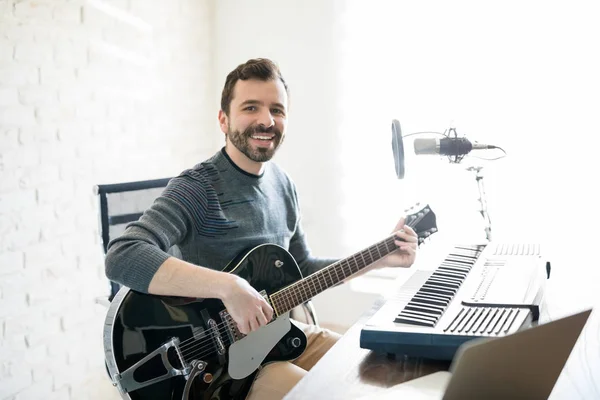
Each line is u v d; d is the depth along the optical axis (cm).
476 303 127
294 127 309
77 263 251
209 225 161
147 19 282
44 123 236
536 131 260
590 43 248
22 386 231
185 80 307
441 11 272
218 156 171
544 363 83
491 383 80
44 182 237
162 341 145
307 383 108
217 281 139
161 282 140
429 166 281
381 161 292
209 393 149
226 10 318
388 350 115
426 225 173
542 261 160
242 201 168
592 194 252
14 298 227
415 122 282
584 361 110
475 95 270
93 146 257
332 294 309
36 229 235
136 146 279
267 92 168
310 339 178
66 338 248
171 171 301
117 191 200
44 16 234
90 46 254
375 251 164
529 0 255
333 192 305
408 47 280
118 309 144
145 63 282
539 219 262
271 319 145
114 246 148
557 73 254
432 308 125
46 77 236
